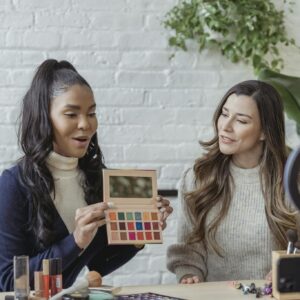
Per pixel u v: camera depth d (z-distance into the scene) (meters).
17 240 1.78
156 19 2.80
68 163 1.86
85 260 1.89
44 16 2.76
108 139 2.80
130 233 1.66
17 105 2.75
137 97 2.81
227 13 2.79
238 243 2.03
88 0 2.77
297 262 1.45
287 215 2.01
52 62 1.88
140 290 1.66
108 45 2.79
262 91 2.07
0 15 2.74
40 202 1.79
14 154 2.74
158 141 2.82
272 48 2.83
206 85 2.83
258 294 1.58
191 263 2.04
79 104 1.80
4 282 1.75
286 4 2.84
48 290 1.51
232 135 2.04
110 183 1.69
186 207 2.11
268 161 2.07
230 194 2.07
